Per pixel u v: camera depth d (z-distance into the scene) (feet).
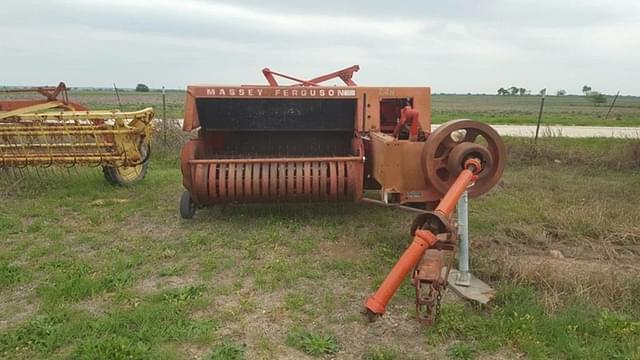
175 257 18.83
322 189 21.57
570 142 48.73
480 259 17.42
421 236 11.77
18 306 14.88
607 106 247.91
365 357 12.17
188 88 22.12
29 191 28.32
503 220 23.34
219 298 15.29
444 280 12.07
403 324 13.71
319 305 14.85
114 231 21.99
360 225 22.50
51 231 21.79
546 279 15.60
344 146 25.43
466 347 12.35
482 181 18.02
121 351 11.93
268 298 15.34
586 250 19.97
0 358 11.99
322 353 12.32
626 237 20.65
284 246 19.85
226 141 25.44
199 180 21.44
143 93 343.67
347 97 22.43
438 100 363.15
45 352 12.24
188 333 12.96
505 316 13.87
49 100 31.24
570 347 12.17
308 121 23.15
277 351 12.39
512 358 12.11
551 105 263.29
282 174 21.47
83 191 28.96
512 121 102.12
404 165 18.94
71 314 13.98
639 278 15.76
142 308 14.20
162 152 42.29
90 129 27.73
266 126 23.18
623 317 13.61
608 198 28.07
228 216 23.73
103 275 16.83
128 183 30.91
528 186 31.78
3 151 28.17
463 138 18.39
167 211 25.05
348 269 17.48
